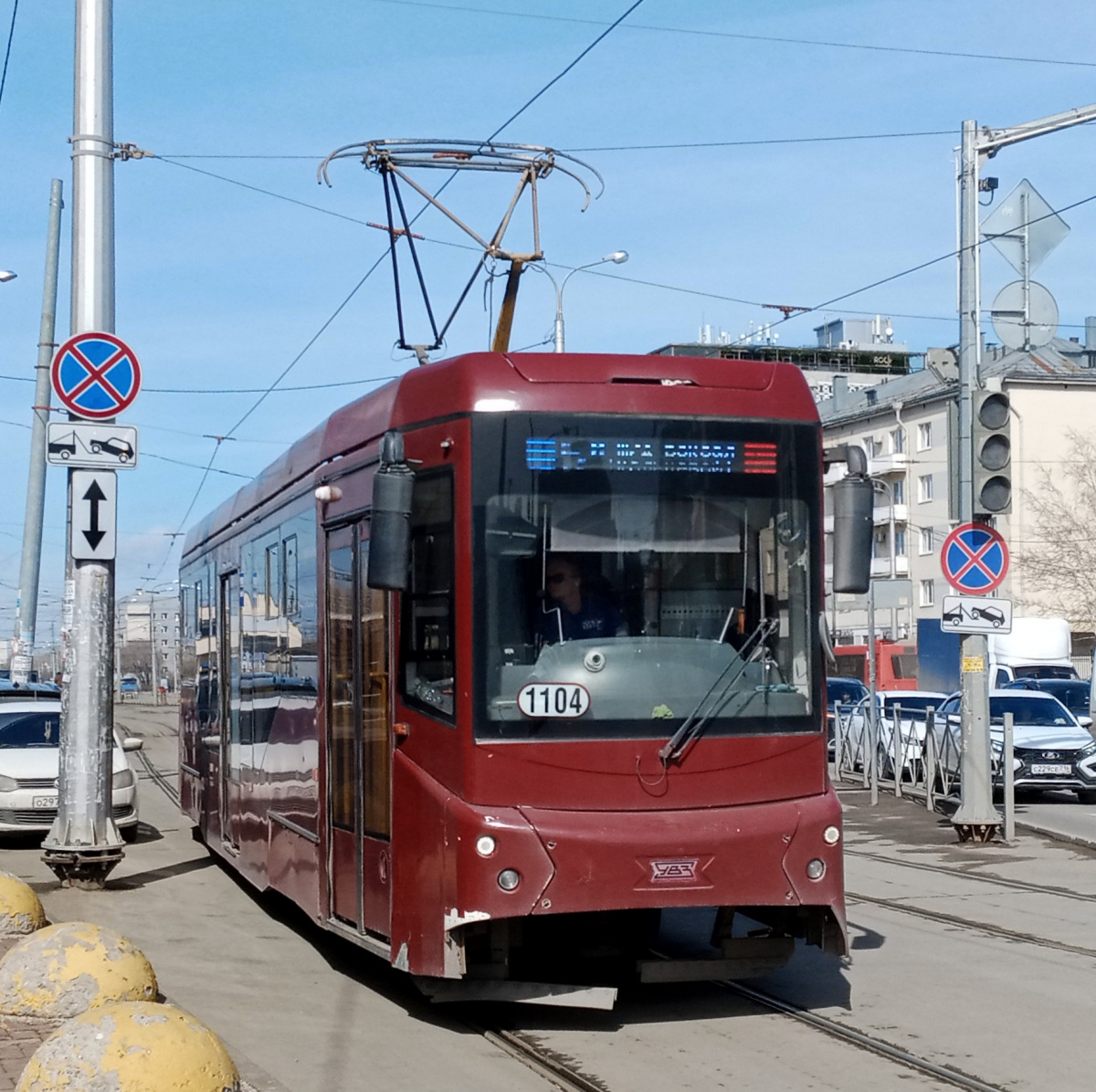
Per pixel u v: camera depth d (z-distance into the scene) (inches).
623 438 307.9
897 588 876.6
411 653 317.1
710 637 307.3
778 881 299.3
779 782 307.3
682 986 355.6
